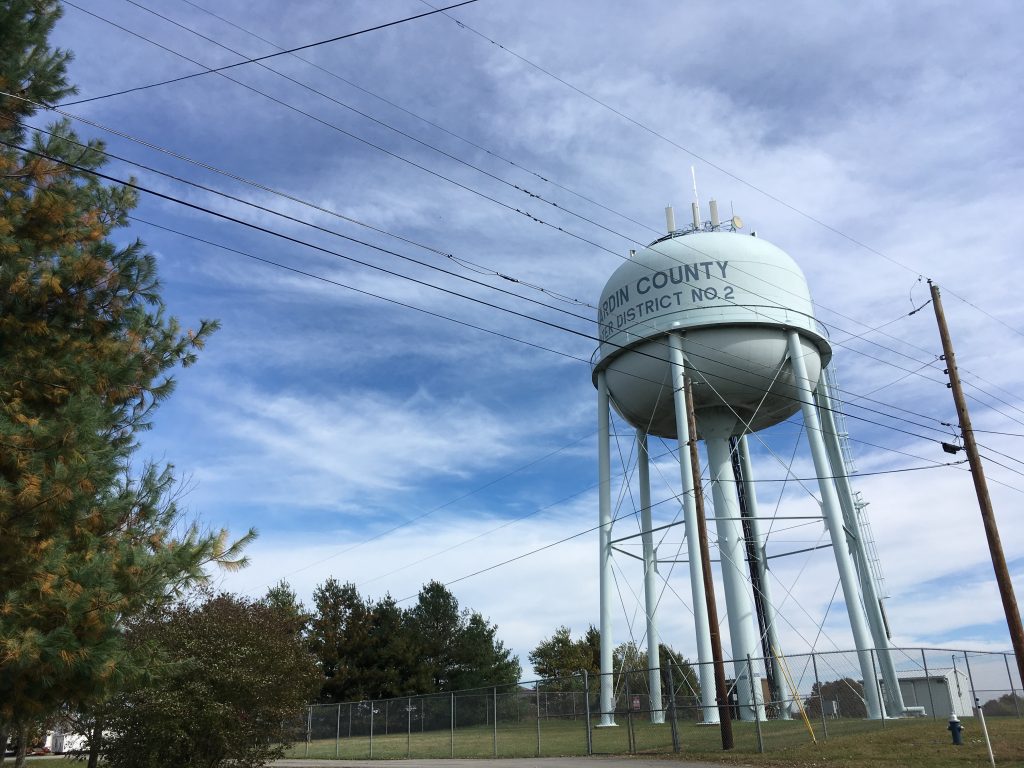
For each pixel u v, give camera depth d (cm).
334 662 5088
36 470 897
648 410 3058
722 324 2803
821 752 1952
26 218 1130
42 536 935
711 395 2958
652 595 3025
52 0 1238
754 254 2941
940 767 1688
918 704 2873
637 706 2483
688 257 2934
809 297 3014
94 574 927
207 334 1315
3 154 1124
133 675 983
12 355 1066
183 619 1945
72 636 869
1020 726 2108
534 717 3569
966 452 2064
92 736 1864
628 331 2967
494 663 5881
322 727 3678
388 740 3366
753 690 2177
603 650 2862
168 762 1781
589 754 2333
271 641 2056
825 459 2700
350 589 5406
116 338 1202
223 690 1873
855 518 2902
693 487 2516
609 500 3034
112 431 1207
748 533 3472
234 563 1107
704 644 2647
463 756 2602
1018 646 1848
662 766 1939
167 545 1088
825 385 3088
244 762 1939
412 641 5431
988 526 1975
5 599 879
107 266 1177
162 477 1206
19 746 1772
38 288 1091
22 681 884
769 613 3331
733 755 2028
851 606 2500
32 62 1194
